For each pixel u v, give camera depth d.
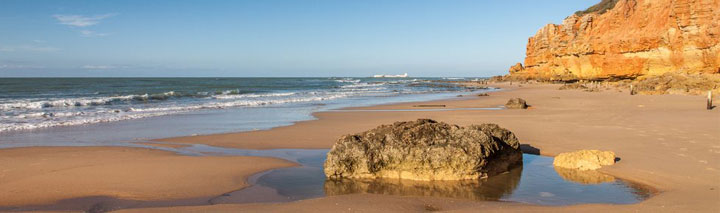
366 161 8.56
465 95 47.22
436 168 8.41
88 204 6.82
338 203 6.70
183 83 91.00
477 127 9.53
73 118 20.30
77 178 8.34
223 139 13.86
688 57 46.41
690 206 6.08
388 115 22.17
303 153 11.47
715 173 8.08
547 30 92.12
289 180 8.48
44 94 43.94
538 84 80.06
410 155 8.52
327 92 54.94
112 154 11.05
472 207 6.51
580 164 9.23
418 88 72.69
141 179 8.33
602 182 8.11
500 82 103.62
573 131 14.11
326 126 17.31
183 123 18.69
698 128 13.67
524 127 15.47
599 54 61.12
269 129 16.44
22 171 8.90
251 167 9.53
